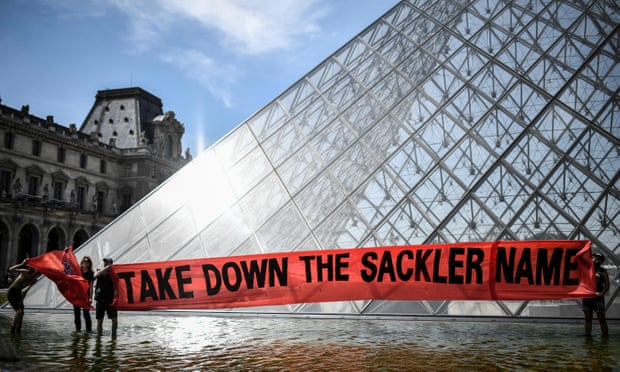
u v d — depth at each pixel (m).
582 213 16.08
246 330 14.60
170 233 20.34
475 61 22.55
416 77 23.25
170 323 16.50
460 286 15.02
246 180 21.70
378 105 22.72
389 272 15.64
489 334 13.30
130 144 135.12
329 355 10.77
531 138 18.36
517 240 15.88
